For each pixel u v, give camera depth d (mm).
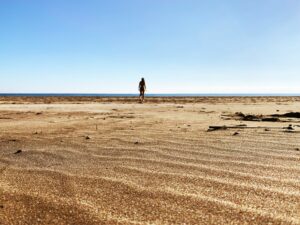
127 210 1984
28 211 1982
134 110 11492
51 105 15266
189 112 10258
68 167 3041
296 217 1829
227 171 2787
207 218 1851
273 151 3520
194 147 3830
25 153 3699
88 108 12695
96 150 3779
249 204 2035
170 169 2896
